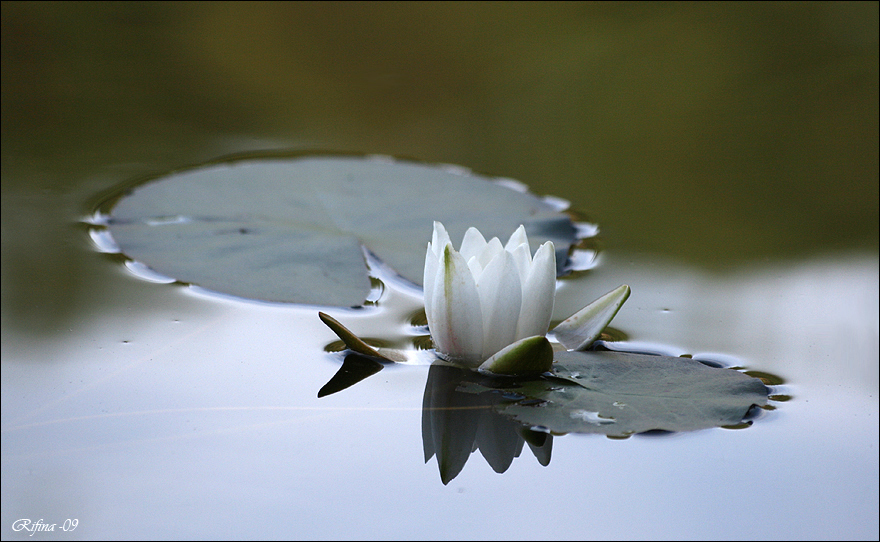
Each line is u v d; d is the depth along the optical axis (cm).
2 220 243
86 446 224
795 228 246
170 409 226
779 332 232
